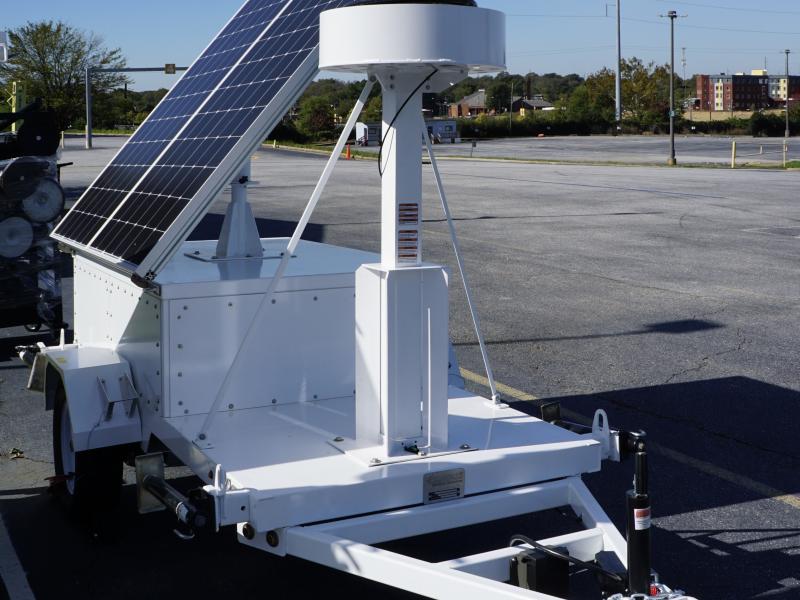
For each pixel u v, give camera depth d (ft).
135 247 13.83
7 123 27.07
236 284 13.99
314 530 11.09
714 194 91.40
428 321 12.39
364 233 59.31
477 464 12.09
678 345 31.04
